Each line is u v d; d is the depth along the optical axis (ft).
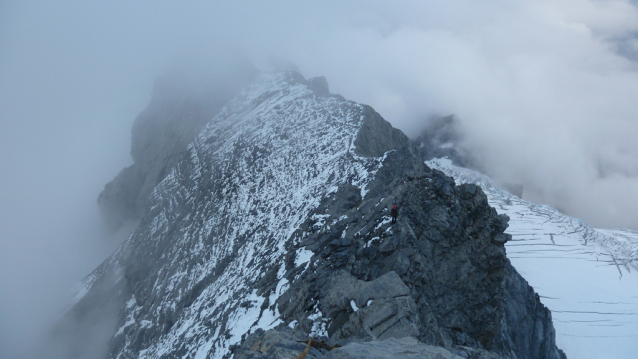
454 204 90.17
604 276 356.38
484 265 85.76
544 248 397.39
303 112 268.00
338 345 40.14
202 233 196.24
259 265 131.23
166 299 172.45
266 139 247.91
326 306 65.87
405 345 33.73
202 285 159.02
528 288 173.58
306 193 168.96
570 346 282.97
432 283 83.10
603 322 302.04
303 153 212.23
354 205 130.82
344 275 70.49
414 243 82.43
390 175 153.17
